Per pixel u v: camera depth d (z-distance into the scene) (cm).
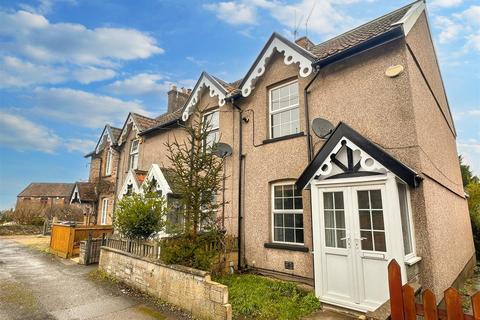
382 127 622
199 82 1103
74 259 1145
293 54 793
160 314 533
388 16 927
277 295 600
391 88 621
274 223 823
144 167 1412
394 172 507
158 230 798
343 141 578
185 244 634
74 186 1850
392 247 490
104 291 688
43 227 2352
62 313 543
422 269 528
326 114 734
